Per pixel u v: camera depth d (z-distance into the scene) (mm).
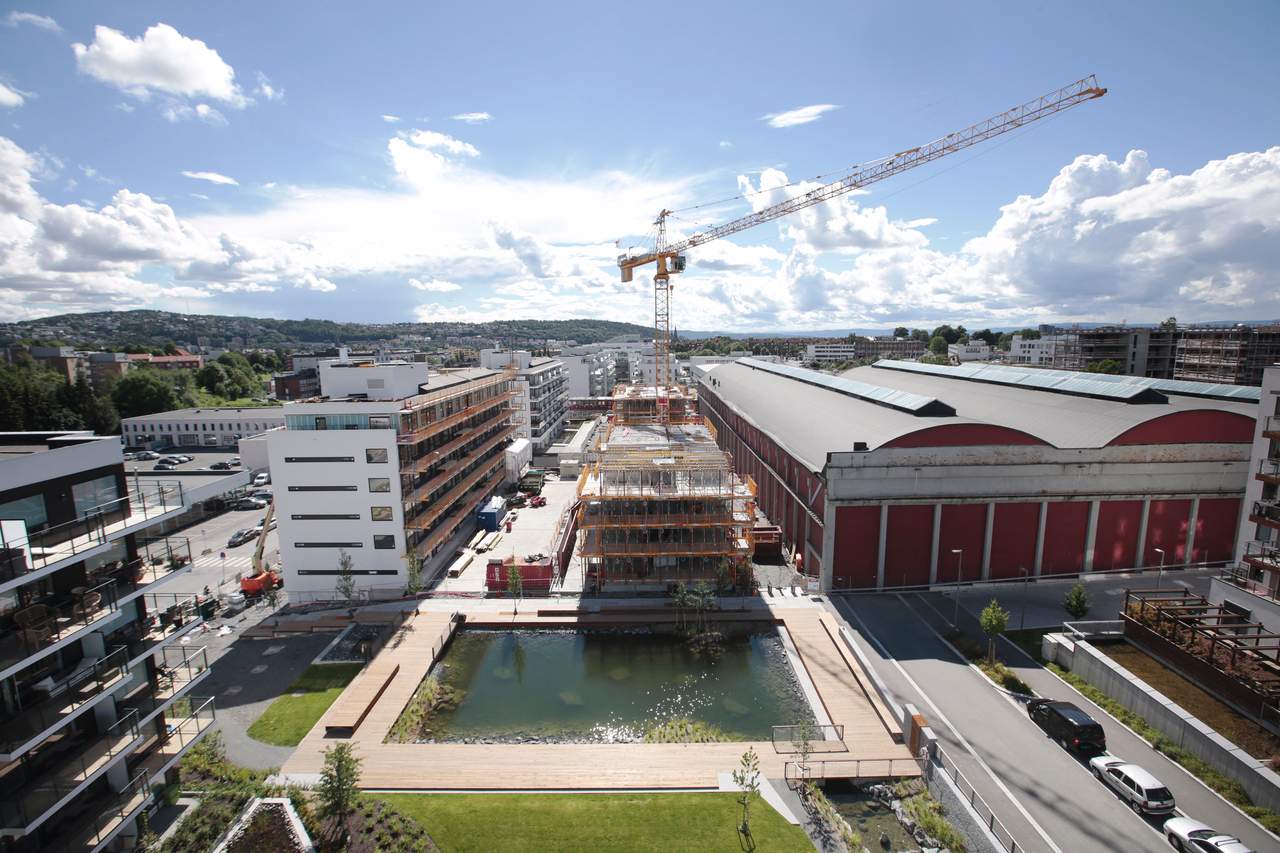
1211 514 61312
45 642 24375
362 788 33750
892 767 34688
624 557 60906
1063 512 59438
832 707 40688
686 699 43125
